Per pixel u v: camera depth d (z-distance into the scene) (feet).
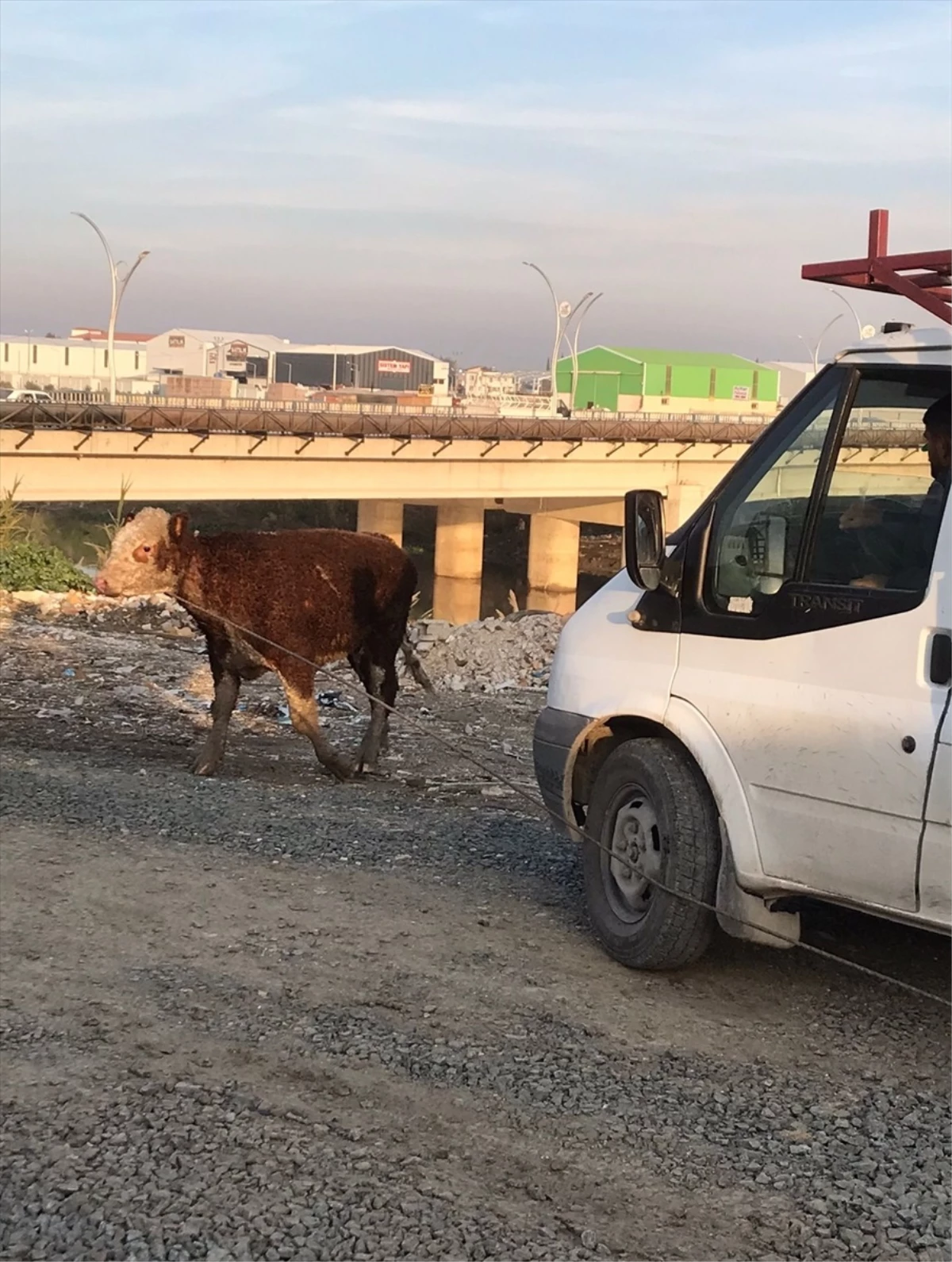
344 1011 17.24
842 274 17.83
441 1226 12.36
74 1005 17.29
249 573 31.32
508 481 168.86
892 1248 12.28
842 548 16.97
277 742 37.58
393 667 35.45
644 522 18.42
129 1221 12.27
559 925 20.93
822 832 16.74
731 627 17.99
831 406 17.35
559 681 20.51
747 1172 13.57
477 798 31.04
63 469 128.06
